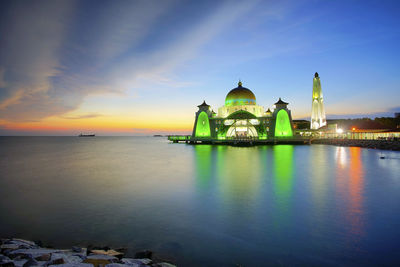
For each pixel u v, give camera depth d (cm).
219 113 8581
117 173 2770
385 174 2395
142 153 5888
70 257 817
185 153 5278
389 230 1045
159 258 848
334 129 8456
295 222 1149
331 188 1805
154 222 1190
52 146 10069
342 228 1070
